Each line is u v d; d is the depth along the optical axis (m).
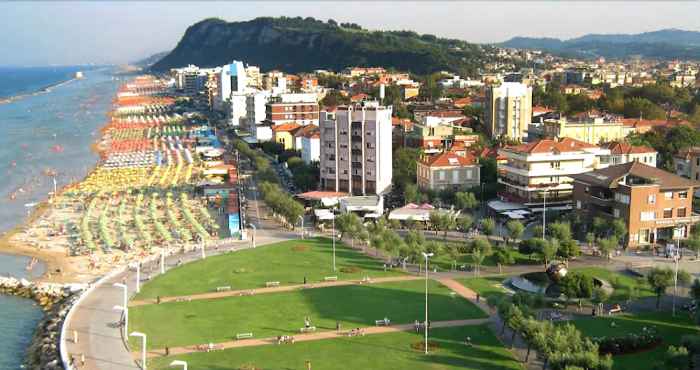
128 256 171.38
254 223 197.88
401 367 95.06
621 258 148.88
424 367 94.88
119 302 127.44
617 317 112.25
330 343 104.75
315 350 102.00
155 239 185.25
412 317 115.81
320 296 128.88
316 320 115.44
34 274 159.75
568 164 192.88
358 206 195.12
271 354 100.69
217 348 103.44
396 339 105.81
